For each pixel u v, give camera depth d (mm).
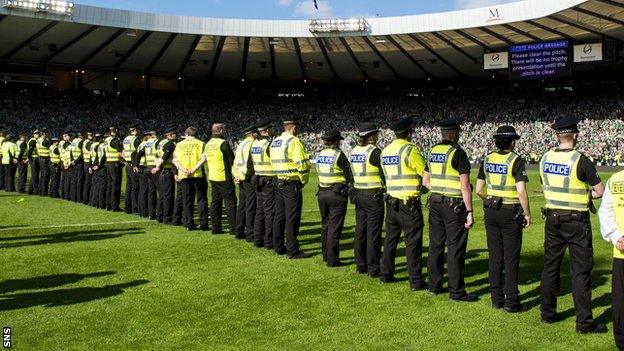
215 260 7766
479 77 48625
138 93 48094
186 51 39438
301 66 45000
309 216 12727
